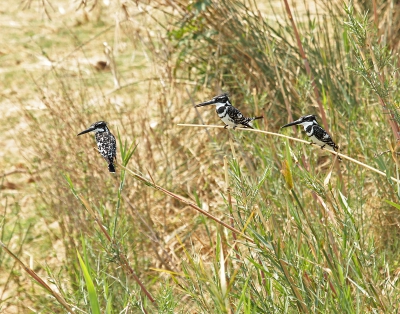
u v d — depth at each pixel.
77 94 18.20
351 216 7.71
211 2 14.52
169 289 7.68
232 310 7.79
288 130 10.82
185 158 14.89
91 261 11.48
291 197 9.33
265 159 10.23
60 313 11.49
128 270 8.15
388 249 10.59
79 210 12.55
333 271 7.54
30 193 15.42
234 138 11.54
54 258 13.38
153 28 18.28
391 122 9.60
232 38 15.02
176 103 15.66
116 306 10.23
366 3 14.95
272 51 11.21
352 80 14.21
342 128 13.10
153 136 14.48
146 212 13.02
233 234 8.63
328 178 7.83
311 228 7.68
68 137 13.61
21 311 12.05
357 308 7.29
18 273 13.14
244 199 7.53
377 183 11.21
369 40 9.09
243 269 7.84
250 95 11.36
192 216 13.78
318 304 7.52
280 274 7.47
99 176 13.23
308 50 14.63
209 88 15.62
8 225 14.55
